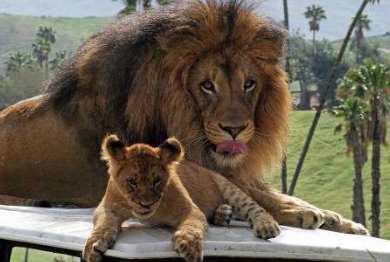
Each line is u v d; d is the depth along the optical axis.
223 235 7.91
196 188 9.32
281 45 11.28
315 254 7.56
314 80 176.75
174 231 7.88
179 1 11.20
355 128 77.50
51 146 12.12
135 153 7.74
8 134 12.45
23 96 60.84
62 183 12.17
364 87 75.88
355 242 8.10
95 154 11.73
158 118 11.08
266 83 11.16
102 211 7.82
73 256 8.09
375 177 74.69
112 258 7.22
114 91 11.26
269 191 11.27
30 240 7.77
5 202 11.98
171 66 10.94
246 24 10.92
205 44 10.86
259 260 7.56
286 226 9.62
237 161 10.66
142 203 7.62
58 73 12.29
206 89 10.80
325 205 101.06
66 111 11.98
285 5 66.44
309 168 111.75
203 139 10.87
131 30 11.28
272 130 11.30
